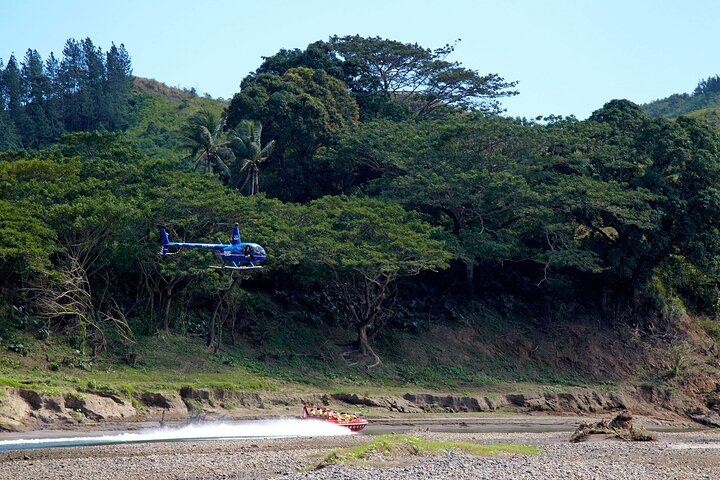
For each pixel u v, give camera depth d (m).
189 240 94.19
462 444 61.25
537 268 121.44
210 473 51.16
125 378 84.81
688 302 127.69
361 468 49.59
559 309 118.12
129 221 86.81
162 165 98.25
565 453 62.69
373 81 145.75
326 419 77.44
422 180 108.75
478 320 115.44
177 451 60.94
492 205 109.50
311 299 109.12
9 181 90.81
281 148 124.81
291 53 151.50
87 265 92.62
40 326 87.44
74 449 60.91
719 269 115.56
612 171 120.44
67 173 94.94
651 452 65.88
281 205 98.94
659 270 124.12
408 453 55.22
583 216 115.44
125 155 105.44
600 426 79.25
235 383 88.44
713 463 61.34
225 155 117.06
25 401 73.06
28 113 197.38
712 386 111.38
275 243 92.50
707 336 122.62
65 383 78.56
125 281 97.44
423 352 107.94
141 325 94.81
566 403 103.31
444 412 95.62
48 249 82.31
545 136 115.44
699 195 112.69
